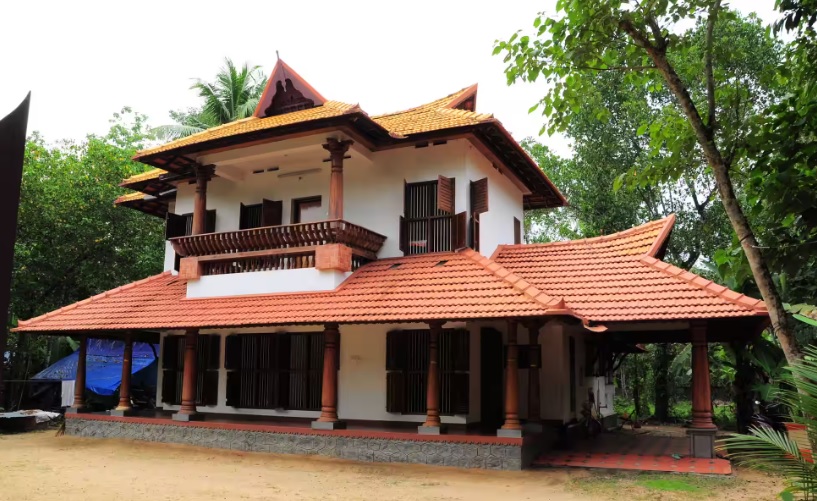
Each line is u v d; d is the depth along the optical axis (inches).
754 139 344.5
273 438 525.0
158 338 715.4
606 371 741.3
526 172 681.0
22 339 863.1
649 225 564.7
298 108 660.1
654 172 394.3
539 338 562.9
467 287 487.2
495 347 563.2
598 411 693.9
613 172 930.7
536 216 1267.2
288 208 635.5
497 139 582.6
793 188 329.4
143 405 788.6
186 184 714.2
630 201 936.9
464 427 502.0
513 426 450.9
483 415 540.1
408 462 471.8
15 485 397.4
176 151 606.2
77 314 641.0
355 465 466.6
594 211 970.1
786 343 322.3
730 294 449.4
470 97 714.2
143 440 589.3
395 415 539.8
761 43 814.5
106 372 853.2
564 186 1069.8
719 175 349.1
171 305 608.7
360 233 561.3
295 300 540.7
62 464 477.7
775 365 593.0
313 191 626.8
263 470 451.8
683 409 1019.3
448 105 666.2
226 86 1224.8
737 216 341.4
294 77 649.0
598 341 644.1
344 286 540.1
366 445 488.1
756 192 367.6
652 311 454.3
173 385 664.4
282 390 585.3
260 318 523.2
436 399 480.4
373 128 547.5
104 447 559.8
